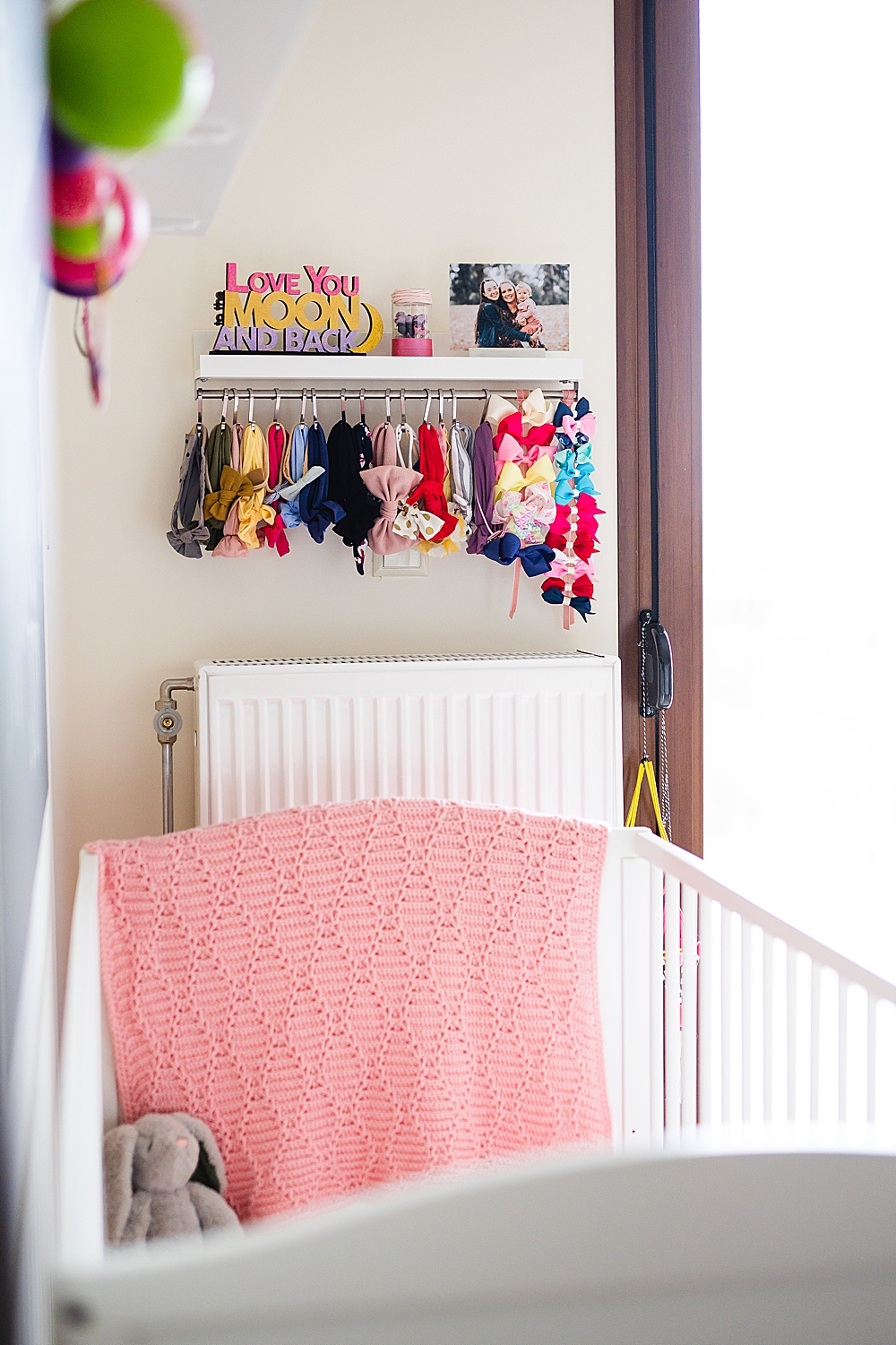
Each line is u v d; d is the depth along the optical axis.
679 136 2.26
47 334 1.64
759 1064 1.82
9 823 0.77
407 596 2.20
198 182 0.92
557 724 2.10
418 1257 0.52
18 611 0.84
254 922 1.60
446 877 1.67
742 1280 0.55
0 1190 0.63
